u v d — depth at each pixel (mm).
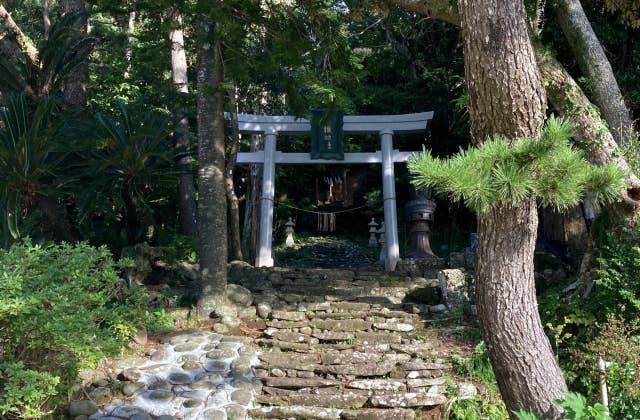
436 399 5887
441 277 8016
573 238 8883
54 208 8641
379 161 10500
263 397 5992
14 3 18359
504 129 3268
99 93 12562
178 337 7000
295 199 17219
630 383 5219
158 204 14367
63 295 4809
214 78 8164
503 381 3537
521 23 3256
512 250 3443
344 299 8219
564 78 7062
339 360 6527
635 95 9164
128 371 6172
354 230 17531
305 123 10617
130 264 5469
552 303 6750
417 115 10469
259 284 8859
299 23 7809
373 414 5711
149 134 8227
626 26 8930
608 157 6879
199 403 5797
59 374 4875
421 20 11656
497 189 2811
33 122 7758
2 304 4031
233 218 11070
